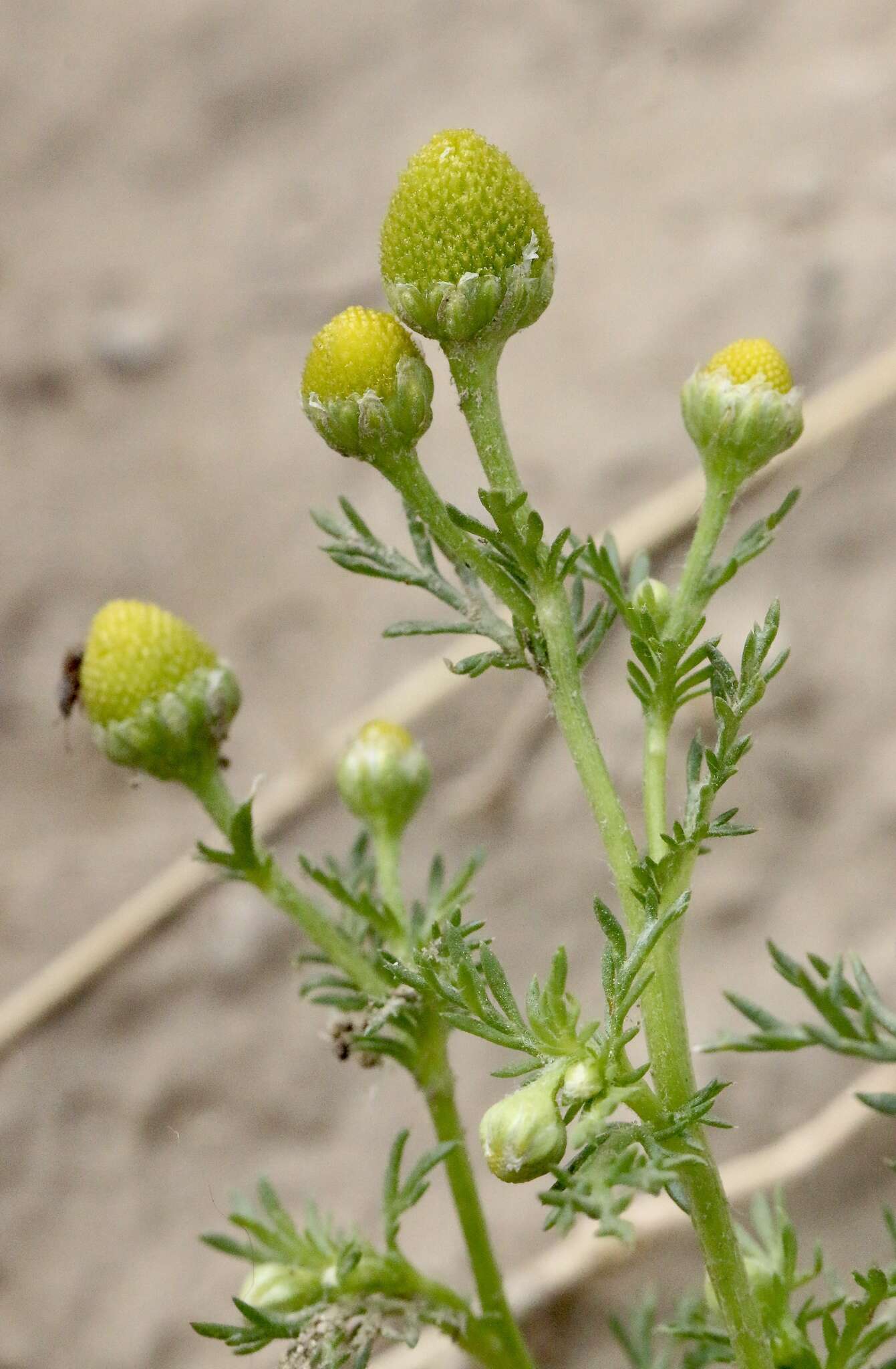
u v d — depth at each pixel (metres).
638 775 0.39
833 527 0.41
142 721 0.28
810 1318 0.27
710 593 0.26
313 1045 0.40
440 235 0.26
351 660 0.43
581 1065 0.25
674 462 0.42
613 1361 0.35
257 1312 0.26
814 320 0.43
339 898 0.27
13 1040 0.40
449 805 0.41
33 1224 0.40
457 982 0.25
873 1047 0.26
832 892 0.39
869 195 0.44
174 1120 0.40
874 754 0.39
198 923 0.41
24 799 0.43
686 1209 0.26
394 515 0.44
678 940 0.26
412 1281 0.27
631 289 0.44
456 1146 0.27
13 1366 0.39
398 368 0.26
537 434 0.43
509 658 0.26
